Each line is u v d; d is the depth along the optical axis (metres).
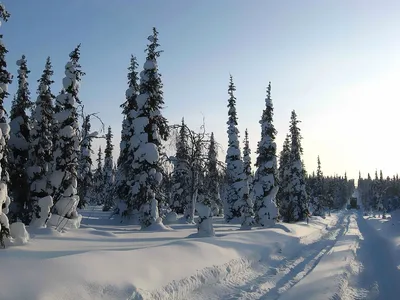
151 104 27.64
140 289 8.99
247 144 48.59
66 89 22.77
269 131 37.84
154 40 27.88
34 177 22.41
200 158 31.09
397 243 25.61
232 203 40.88
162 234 20.80
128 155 30.77
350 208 154.25
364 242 28.83
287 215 48.56
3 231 11.62
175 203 44.12
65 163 21.94
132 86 32.97
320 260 18.50
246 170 46.66
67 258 9.05
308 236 30.70
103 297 8.19
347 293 11.81
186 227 28.75
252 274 14.16
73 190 21.88
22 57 24.75
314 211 81.81
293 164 49.41
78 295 7.88
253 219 34.56
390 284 13.37
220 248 14.88
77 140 22.83
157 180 26.53
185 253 12.76
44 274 8.09
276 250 19.62
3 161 14.17
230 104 42.06
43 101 23.44
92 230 18.73
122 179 31.94
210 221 19.27
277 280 13.45
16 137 23.41
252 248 17.34
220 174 31.48
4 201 12.52
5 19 13.89
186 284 10.66
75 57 23.08
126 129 32.56
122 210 31.41
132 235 19.03
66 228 18.52
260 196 36.75
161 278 10.24
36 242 13.23
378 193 136.62
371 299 11.33
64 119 22.27
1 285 7.28
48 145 23.14
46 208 18.14
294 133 49.84
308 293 11.45
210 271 12.27
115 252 10.52
